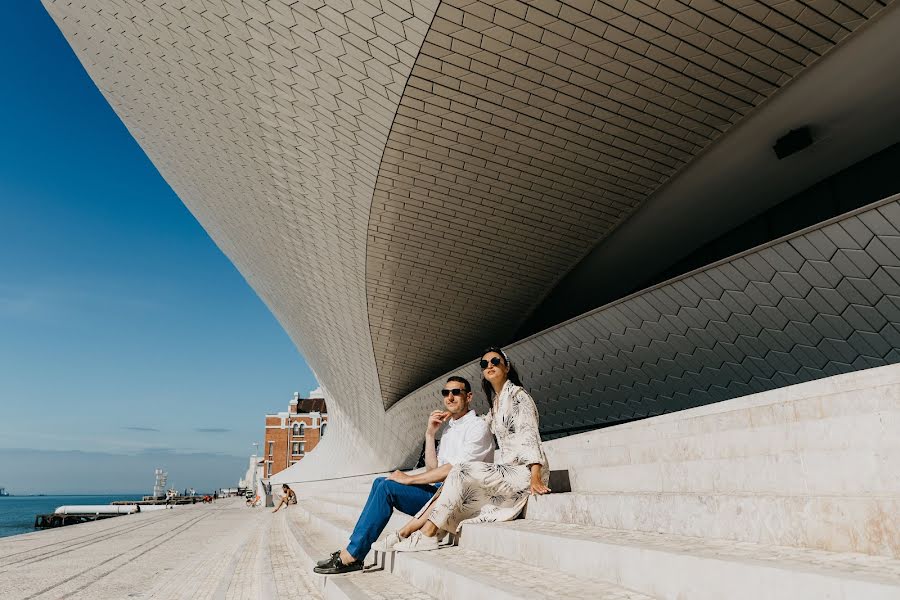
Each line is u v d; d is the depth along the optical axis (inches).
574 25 280.8
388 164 385.4
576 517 119.6
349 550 143.7
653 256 504.1
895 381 131.8
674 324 387.2
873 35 295.1
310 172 447.2
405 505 147.4
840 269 290.2
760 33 292.0
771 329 339.6
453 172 394.3
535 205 433.4
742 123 358.0
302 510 672.4
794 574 53.8
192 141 553.0
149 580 220.2
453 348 656.4
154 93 514.0
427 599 103.4
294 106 382.3
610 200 430.6
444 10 267.1
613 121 352.2
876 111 343.0
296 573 200.1
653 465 121.8
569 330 460.8
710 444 127.6
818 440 101.6
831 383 146.1
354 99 344.5
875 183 371.6
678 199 428.1
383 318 611.2
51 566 269.1
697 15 279.0
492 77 311.6
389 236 473.7
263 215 600.4
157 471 3019.2
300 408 3250.5
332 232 515.5
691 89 329.4
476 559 114.3
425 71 304.7
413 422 816.3
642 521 99.6
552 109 340.2
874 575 50.0
